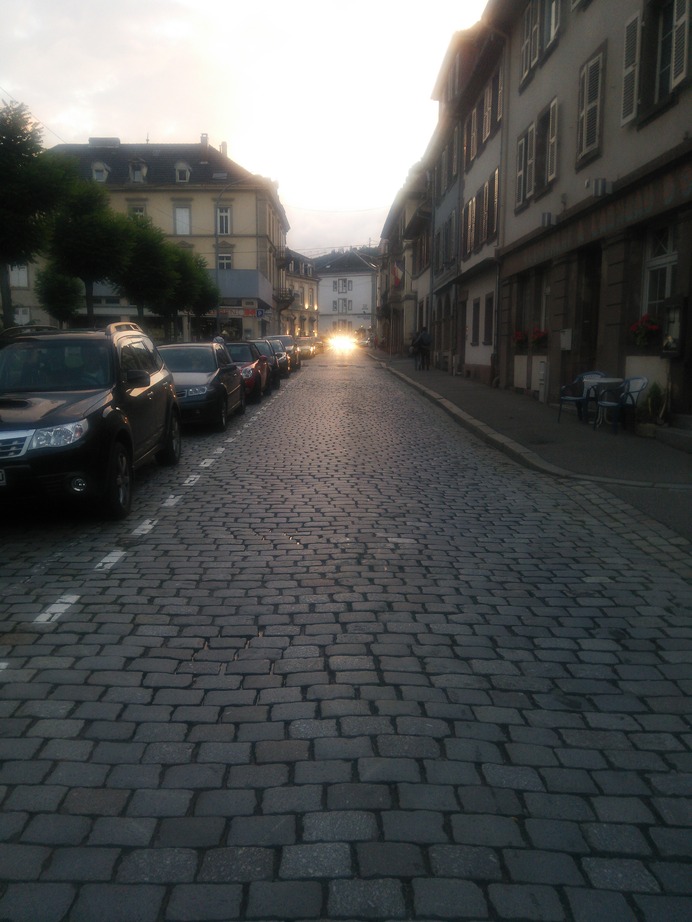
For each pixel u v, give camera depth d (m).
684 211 11.82
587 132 15.53
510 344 22.81
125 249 26.52
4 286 18.41
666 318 12.45
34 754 3.58
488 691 4.25
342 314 132.38
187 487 9.60
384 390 26.38
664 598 5.77
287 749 3.64
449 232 34.22
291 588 5.84
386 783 3.37
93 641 4.85
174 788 3.33
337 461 11.59
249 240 65.12
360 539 7.23
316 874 2.81
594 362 16.94
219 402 14.64
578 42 16.23
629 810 3.22
